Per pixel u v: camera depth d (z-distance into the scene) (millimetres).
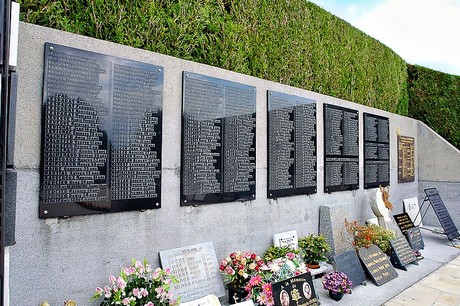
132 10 3449
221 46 4277
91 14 3172
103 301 2760
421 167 8508
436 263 5383
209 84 3748
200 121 3639
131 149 3064
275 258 3934
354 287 4301
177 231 3422
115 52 3057
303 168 4957
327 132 5465
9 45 1675
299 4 5578
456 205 7973
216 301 3035
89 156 2807
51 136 2621
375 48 7676
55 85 2654
